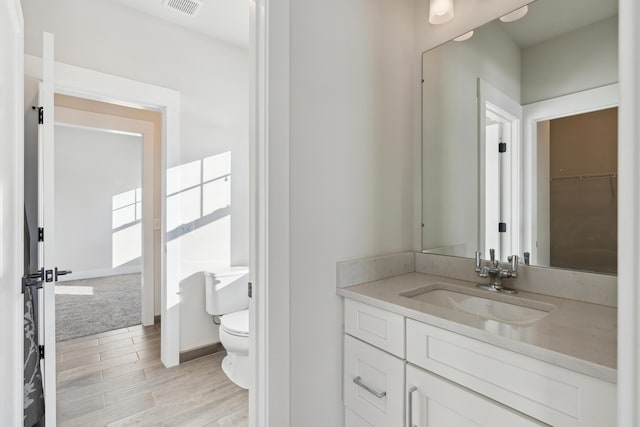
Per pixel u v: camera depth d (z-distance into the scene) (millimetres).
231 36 2406
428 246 1631
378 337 1161
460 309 1307
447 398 941
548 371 749
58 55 1800
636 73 386
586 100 1166
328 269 1307
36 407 1473
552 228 1240
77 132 5438
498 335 829
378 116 1517
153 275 3168
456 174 1527
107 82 1958
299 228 1215
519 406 794
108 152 5738
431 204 1624
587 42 1169
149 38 2129
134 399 1859
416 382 1026
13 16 1061
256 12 1152
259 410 1140
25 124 1662
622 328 402
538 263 1271
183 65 2277
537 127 1282
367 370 1207
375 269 1460
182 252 2303
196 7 2057
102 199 5672
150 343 2664
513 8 1354
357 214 1426
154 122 3238
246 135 2602
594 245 1140
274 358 1121
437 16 1518
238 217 2564
